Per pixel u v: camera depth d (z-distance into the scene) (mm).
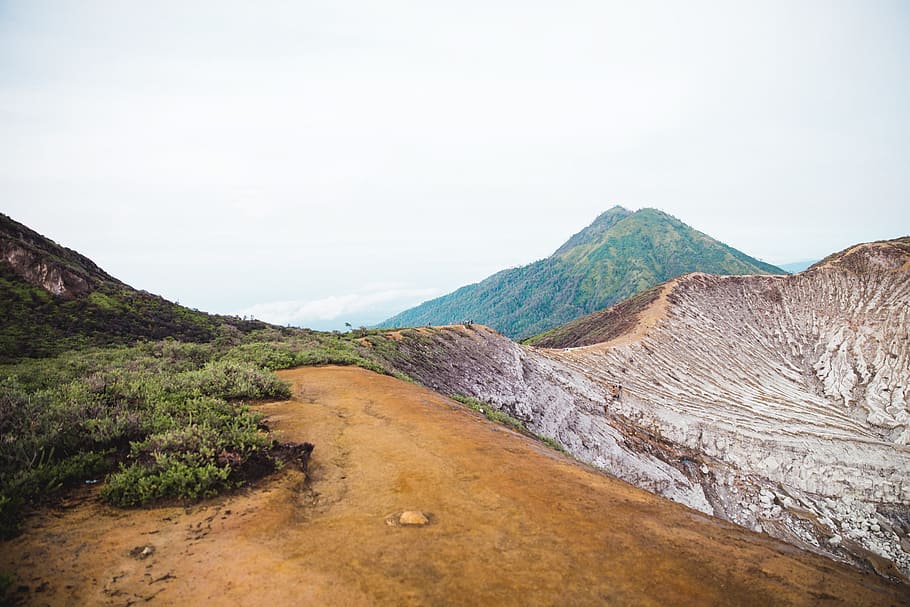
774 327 80000
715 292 86000
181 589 4375
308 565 4863
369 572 4789
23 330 23016
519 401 36562
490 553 5367
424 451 9383
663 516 6965
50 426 7609
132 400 10875
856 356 66938
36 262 28750
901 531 40062
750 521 39375
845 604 4699
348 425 11125
